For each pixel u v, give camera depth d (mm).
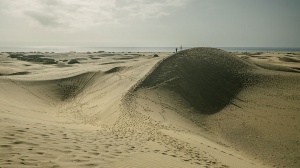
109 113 16906
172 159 7445
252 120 18234
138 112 16531
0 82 24875
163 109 18422
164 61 28859
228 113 19891
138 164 6047
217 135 16016
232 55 35688
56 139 6809
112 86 25359
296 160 12695
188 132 14297
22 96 22438
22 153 5023
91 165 5145
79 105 21562
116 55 76375
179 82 24219
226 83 25891
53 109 20797
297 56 65562
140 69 30234
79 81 28766
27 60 61531
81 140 7406
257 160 12656
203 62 29609
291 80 28438
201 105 21203
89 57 70188
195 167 7148
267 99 22656
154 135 11430
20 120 9383
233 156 11102
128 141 8977
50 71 36594
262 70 31922
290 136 15414
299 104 21234
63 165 4805
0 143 5336
